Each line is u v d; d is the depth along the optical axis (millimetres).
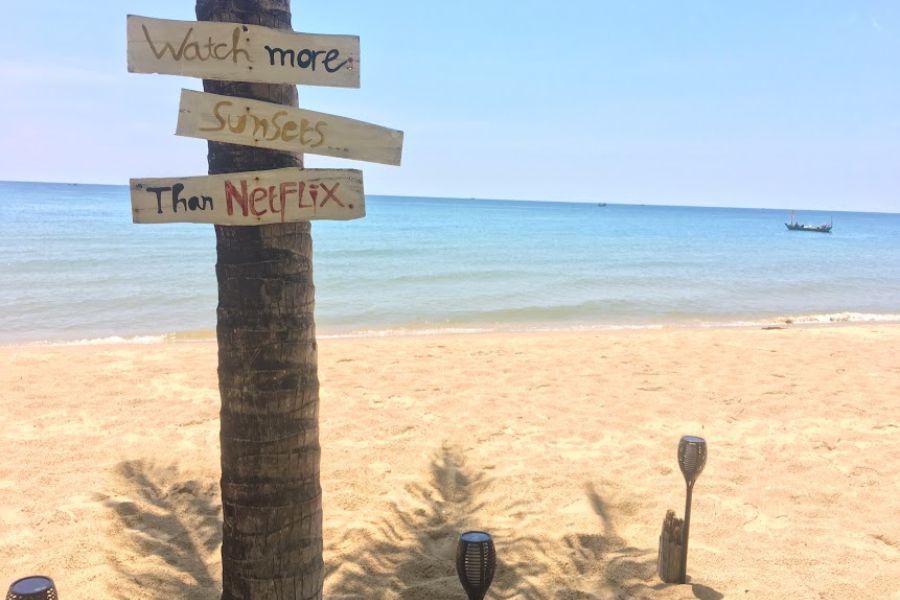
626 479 4879
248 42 2197
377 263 25094
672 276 22906
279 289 2301
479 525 4207
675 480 4867
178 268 21266
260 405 2324
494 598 3420
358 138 2311
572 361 8672
